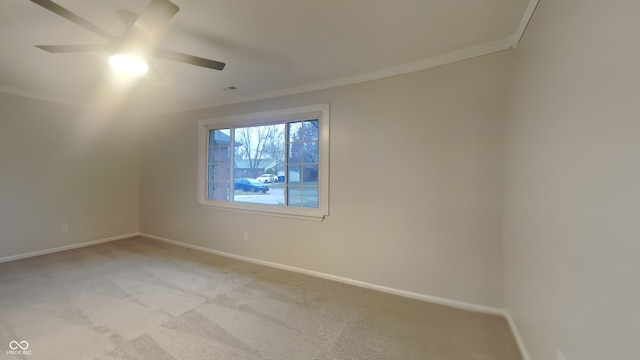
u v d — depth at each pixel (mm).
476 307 2295
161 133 4434
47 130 3729
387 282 2668
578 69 1090
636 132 758
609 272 880
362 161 2779
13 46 2176
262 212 3449
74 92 3480
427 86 2447
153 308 2291
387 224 2666
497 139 2191
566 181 1188
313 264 3096
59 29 1907
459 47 2201
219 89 3270
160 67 2596
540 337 1473
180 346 1807
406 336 1949
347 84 2842
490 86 2199
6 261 3404
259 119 3455
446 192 2395
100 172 4281
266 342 1865
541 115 1480
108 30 1892
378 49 2221
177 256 3713
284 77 2850
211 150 3982
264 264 3432
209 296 2531
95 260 3494
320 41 2094
